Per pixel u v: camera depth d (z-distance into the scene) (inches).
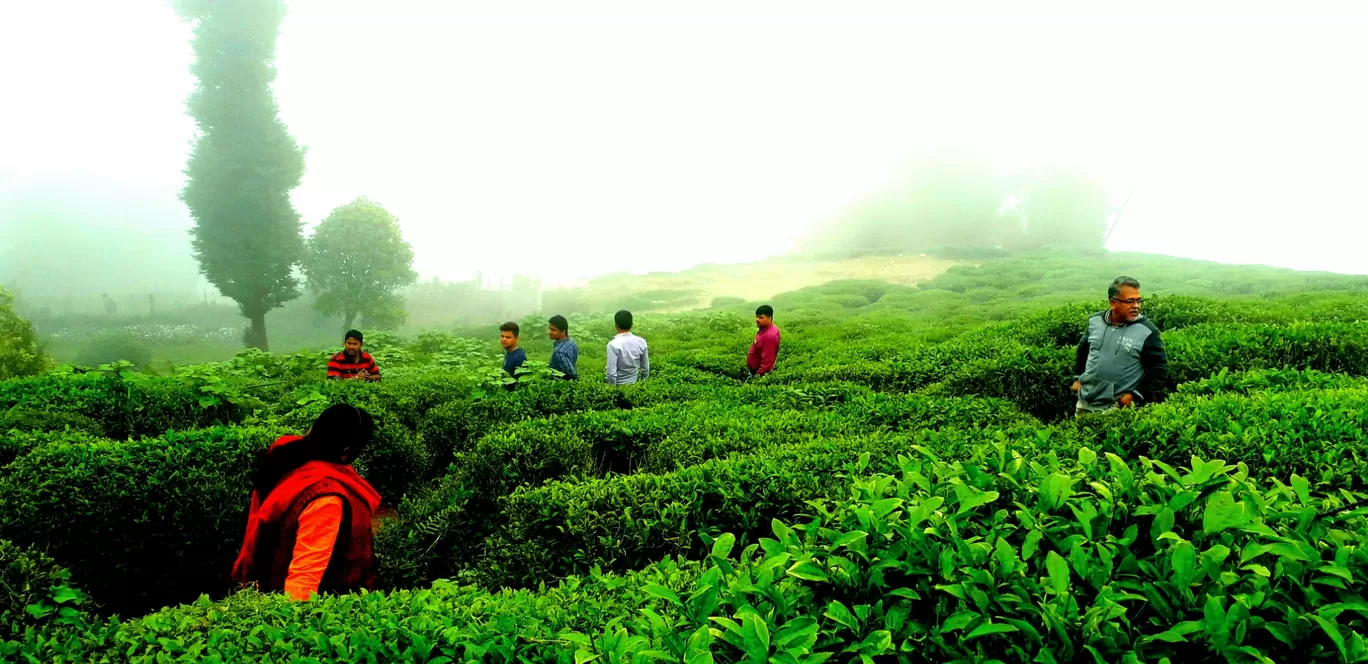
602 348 968.3
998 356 423.5
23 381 347.6
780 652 71.0
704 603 85.0
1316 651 70.2
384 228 2079.2
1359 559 79.3
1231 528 84.7
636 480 176.2
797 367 561.6
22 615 121.4
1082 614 75.4
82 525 189.8
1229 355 379.2
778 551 93.7
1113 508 92.9
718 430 254.2
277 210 1979.6
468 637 98.2
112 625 104.7
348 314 2122.3
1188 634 73.1
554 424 261.0
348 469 143.6
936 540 88.1
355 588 141.1
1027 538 82.0
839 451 197.5
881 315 1262.3
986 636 76.0
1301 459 177.9
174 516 200.2
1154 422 208.2
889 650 75.7
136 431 335.3
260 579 138.6
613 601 115.6
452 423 319.9
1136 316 275.1
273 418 311.6
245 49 1893.5
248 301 1989.4
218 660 90.5
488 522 220.4
